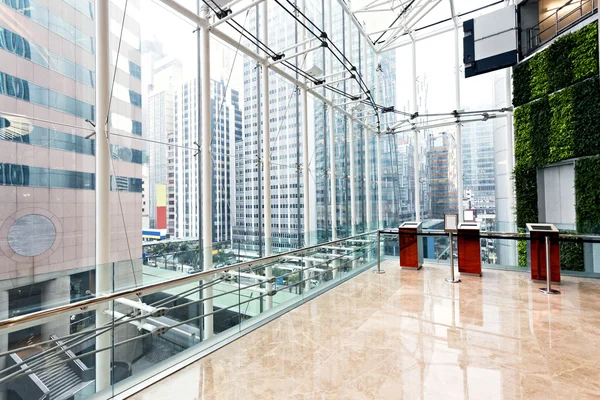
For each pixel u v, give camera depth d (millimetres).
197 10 3881
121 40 3115
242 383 2133
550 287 4164
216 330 3561
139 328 2711
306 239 4887
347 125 7766
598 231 4727
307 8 6203
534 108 6773
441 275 5227
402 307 3629
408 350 2566
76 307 1841
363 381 2133
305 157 5816
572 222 6230
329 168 6938
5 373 1960
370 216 8742
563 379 2104
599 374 2156
